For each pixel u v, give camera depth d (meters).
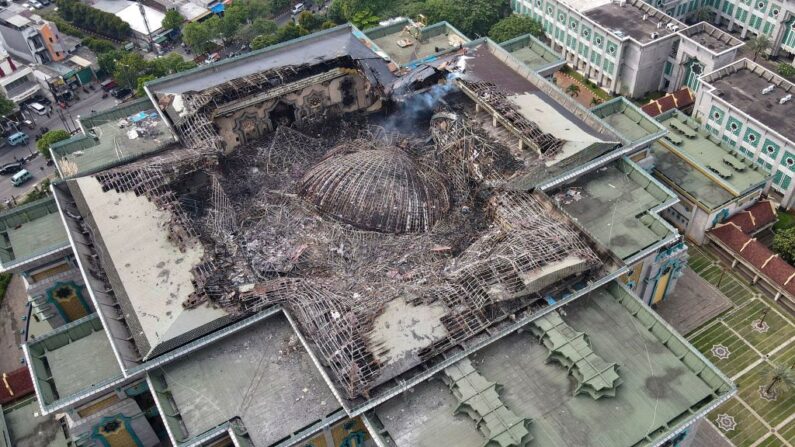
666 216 125.62
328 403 79.81
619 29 151.38
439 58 129.25
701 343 105.81
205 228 98.94
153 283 88.31
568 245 90.62
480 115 116.50
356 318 83.06
